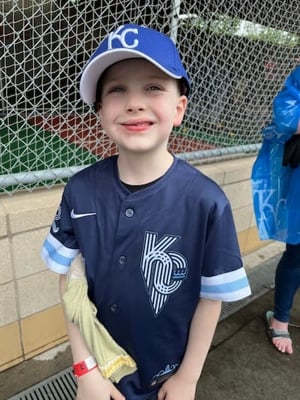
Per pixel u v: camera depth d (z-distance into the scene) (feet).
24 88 5.56
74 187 2.85
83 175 2.88
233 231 2.68
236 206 7.87
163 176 2.64
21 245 4.83
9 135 5.70
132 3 5.50
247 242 8.71
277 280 6.15
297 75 4.70
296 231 5.24
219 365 5.76
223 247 2.63
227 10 6.86
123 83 2.42
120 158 2.68
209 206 2.57
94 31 5.44
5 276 4.83
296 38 8.63
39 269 5.10
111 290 2.77
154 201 2.63
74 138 5.96
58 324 5.64
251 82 8.21
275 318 6.28
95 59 2.38
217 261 2.64
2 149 5.67
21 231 4.77
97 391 2.85
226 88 7.75
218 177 7.12
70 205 2.88
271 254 9.04
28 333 5.36
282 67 8.70
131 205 2.64
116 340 2.97
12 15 4.96
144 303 2.75
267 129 5.19
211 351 6.03
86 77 2.51
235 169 7.42
